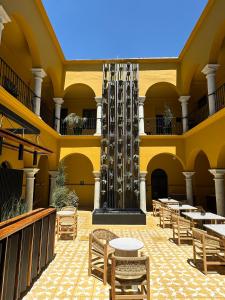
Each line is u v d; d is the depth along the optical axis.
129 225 9.34
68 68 13.16
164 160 15.70
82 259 5.49
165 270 4.91
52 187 12.16
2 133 3.63
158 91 15.25
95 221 9.48
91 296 3.79
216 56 9.09
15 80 11.14
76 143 12.59
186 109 12.28
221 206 8.62
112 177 11.88
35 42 8.92
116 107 12.51
